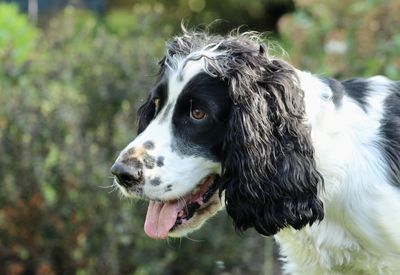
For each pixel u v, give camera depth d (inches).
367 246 278.8
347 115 277.3
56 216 390.6
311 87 274.5
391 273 282.5
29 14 701.3
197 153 261.6
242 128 255.0
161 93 265.7
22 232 393.4
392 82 294.5
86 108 428.5
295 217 262.8
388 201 272.7
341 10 479.8
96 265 393.4
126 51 447.8
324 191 272.4
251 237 429.1
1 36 486.6
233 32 312.0
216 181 270.5
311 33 488.1
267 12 1024.2
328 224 280.1
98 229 394.3
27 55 473.1
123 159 257.4
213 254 418.0
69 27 521.0
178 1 999.6
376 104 284.0
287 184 259.3
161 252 414.6
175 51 272.7
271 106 260.1
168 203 265.7
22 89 407.5
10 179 389.4
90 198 391.2
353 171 273.6
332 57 458.6
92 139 410.0
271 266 419.2
